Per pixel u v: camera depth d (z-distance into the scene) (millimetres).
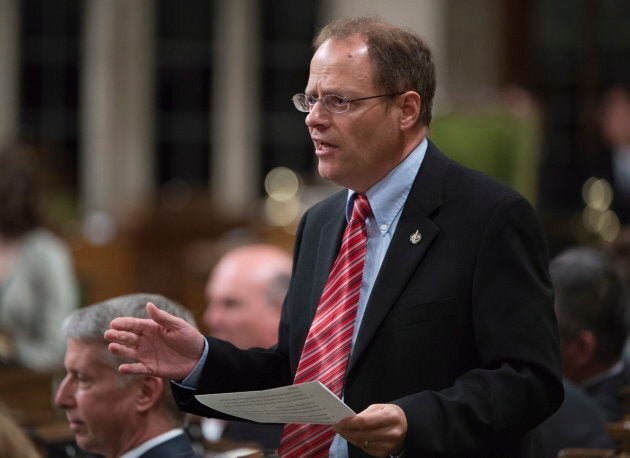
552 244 25172
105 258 21672
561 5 26797
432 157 6824
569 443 9047
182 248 25609
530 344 6309
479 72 26625
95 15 27562
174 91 27750
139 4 27531
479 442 6125
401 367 6492
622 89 23719
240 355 6902
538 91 26719
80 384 8086
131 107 27516
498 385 6180
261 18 27672
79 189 27453
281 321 7266
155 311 6559
